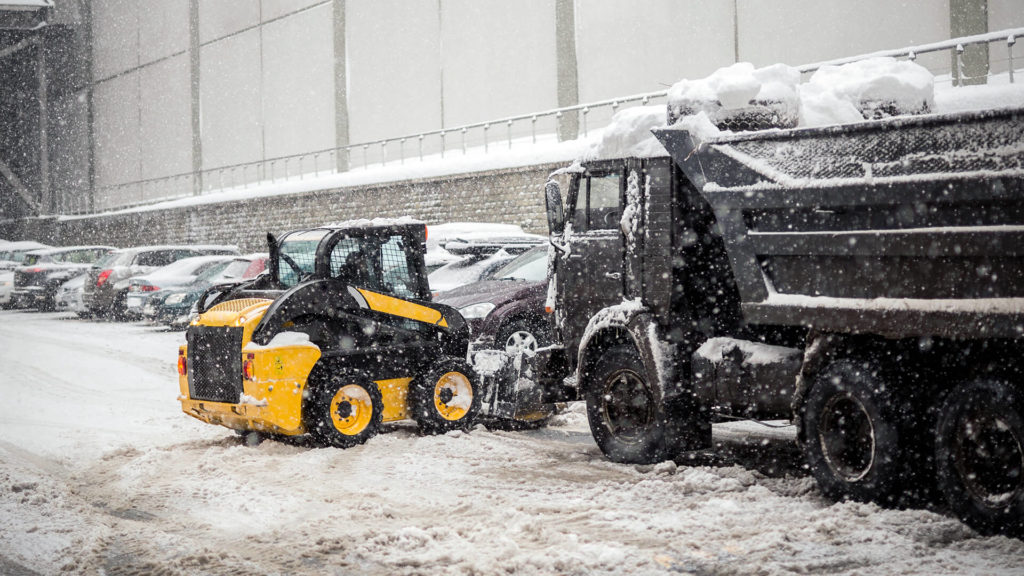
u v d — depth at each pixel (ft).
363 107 122.01
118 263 82.33
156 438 32.94
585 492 23.88
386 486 25.25
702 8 80.64
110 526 21.97
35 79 190.60
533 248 43.55
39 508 23.63
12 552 20.01
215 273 75.05
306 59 131.23
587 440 31.99
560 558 18.17
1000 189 19.03
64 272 96.02
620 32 88.17
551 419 35.58
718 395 25.53
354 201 108.58
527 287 39.70
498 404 33.17
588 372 28.71
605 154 28.60
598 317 28.17
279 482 26.11
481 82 104.42
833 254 22.29
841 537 19.26
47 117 191.42
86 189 187.42
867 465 21.97
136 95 171.42
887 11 67.46
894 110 25.29
